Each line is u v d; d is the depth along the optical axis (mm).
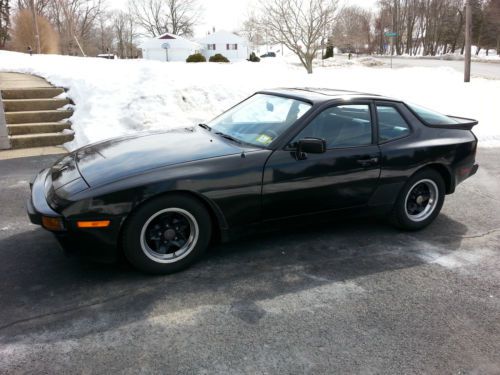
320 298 3104
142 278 3262
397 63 37312
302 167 3572
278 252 3783
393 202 4129
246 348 2555
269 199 3508
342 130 3826
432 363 2504
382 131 4023
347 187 3822
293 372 2377
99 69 10516
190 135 3994
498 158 7688
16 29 35281
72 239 2969
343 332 2738
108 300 2973
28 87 8953
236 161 3365
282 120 3793
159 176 3102
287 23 16844
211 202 3277
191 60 30859
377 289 3258
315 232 4242
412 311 2996
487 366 2502
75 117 8242
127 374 2324
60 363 2383
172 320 2789
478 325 2873
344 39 19266
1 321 2713
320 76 12797
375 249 3928
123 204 2994
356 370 2414
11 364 2357
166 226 3238
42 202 3113
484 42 70562
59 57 16031
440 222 4660
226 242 3660
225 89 9750
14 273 3287
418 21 83625
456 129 4531
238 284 3240
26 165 6426
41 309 2850
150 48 53156
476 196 5590
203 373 2348
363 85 12477
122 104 8531
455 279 3447
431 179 4289
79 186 3049
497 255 3895
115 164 3293
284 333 2703
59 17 46594
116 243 3053
